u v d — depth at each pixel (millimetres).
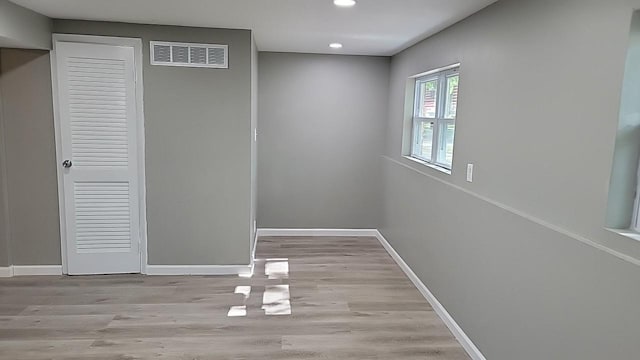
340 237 5758
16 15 3236
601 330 1831
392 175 5109
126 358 2867
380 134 5613
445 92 3977
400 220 4746
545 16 2252
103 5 3195
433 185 3762
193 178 4152
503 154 2660
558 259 2107
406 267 4512
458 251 3252
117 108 3973
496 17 2754
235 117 4098
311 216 5734
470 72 3129
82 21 3814
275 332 3262
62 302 3633
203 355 2930
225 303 3715
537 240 2275
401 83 4902
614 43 1805
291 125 5496
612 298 1771
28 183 4012
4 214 4023
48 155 3986
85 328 3230
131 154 4059
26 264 4129
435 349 3100
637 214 1818
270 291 3990
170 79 3979
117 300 3697
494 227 2717
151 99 3988
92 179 4051
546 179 2238
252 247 4547
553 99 2186
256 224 5453
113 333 3172
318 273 4477
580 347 1957
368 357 2973
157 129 4039
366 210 5773
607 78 1840
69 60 3854
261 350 3016
